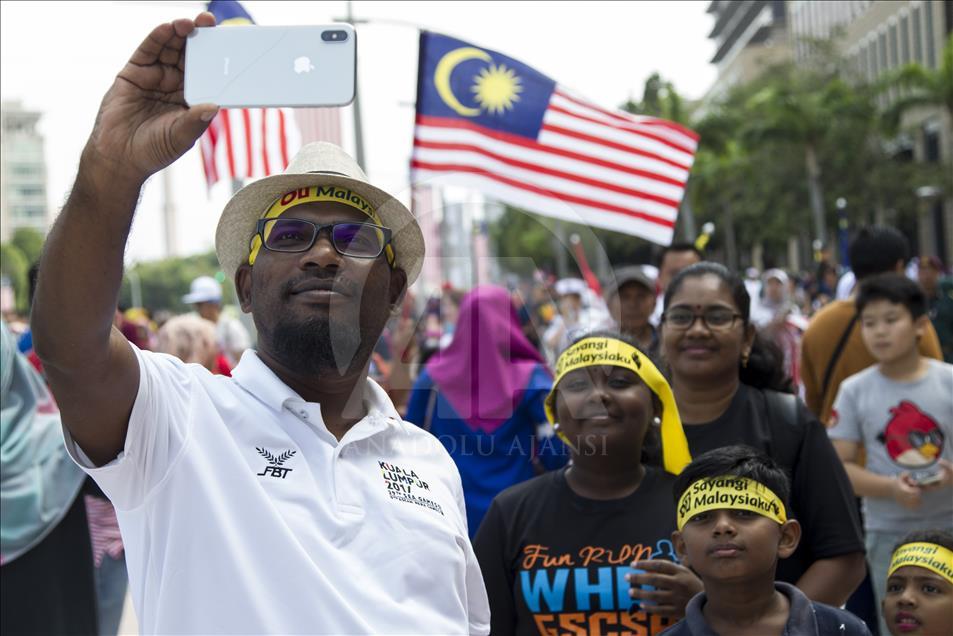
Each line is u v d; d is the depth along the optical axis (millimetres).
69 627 4574
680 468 3266
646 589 3051
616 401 3012
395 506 2178
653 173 6117
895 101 36375
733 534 2865
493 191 5938
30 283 4961
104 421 1979
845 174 39938
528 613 3164
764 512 2887
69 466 4539
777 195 43875
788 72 42938
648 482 3234
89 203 1837
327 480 2125
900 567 3539
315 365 2217
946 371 4594
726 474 2912
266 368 2209
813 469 3557
